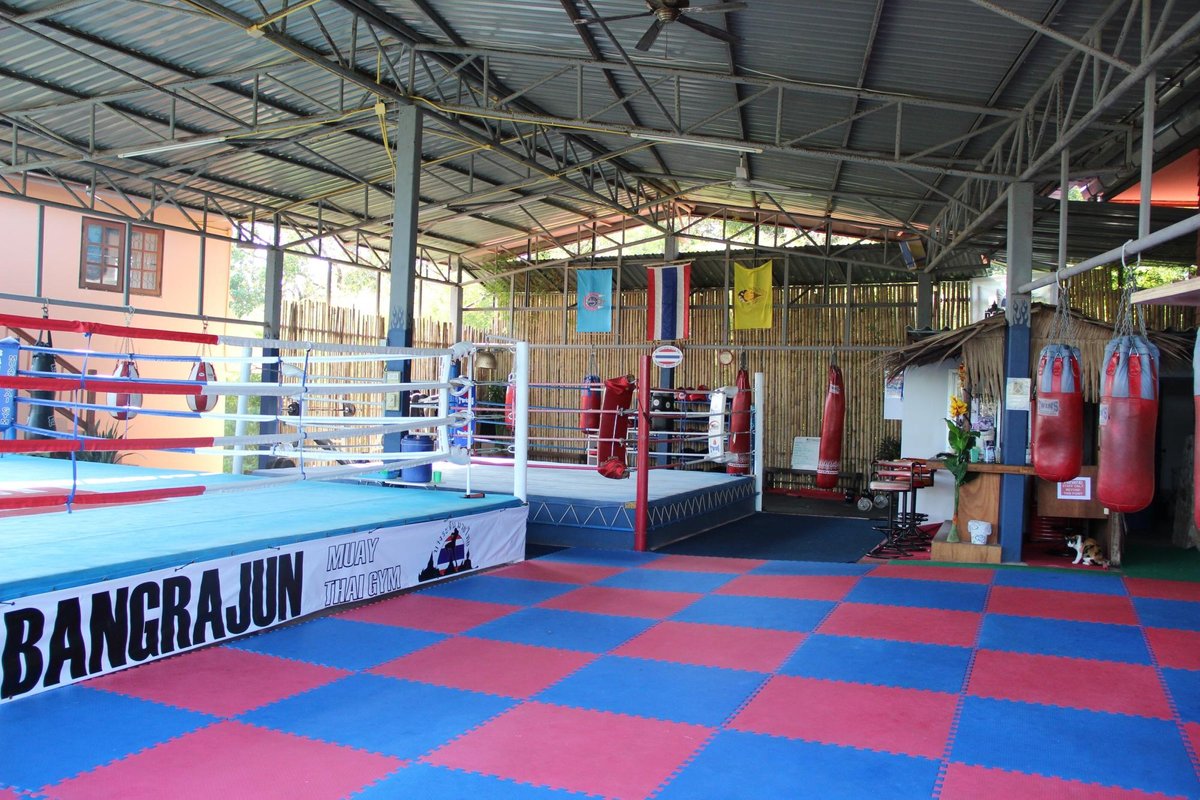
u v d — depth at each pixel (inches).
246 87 350.9
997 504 278.8
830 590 211.2
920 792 101.3
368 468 212.7
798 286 555.8
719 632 173.0
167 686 135.9
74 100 337.4
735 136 384.5
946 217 438.6
